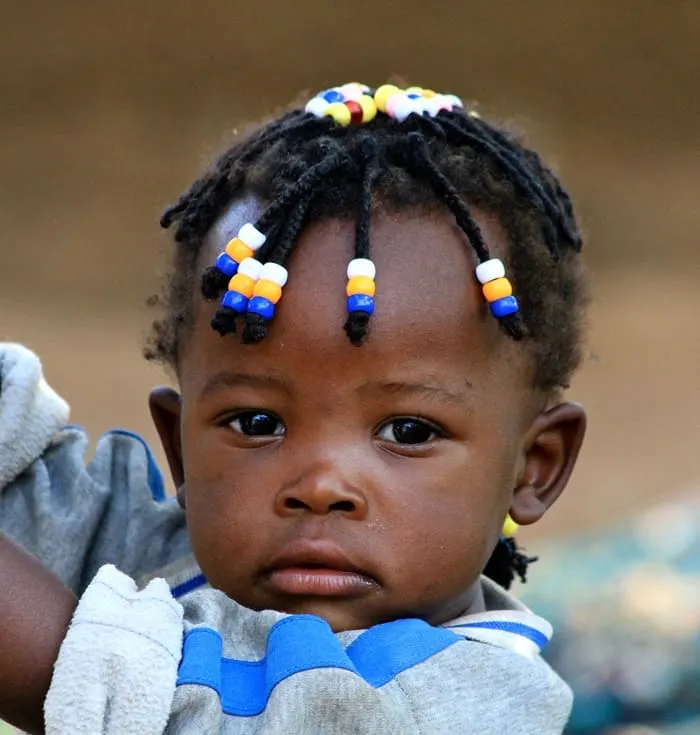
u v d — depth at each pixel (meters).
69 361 41.06
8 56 59.47
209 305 9.04
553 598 20.42
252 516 8.66
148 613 7.43
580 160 59.03
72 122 58.09
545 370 9.70
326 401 8.57
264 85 60.00
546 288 9.63
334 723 7.36
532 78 61.66
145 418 36.62
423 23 61.78
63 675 7.11
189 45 60.19
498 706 7.96
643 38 62.31
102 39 59.78
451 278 8.79
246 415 8.85
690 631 18.95
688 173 58.59
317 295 8.56
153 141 57.44
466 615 9.27
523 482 9.96
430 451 8.75
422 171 8.99
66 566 10.22
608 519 31.11
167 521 10.65
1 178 55.03
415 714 7.75
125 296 47.47
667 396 40.06
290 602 8.64
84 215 52.97
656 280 50.25
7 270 48.78
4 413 10.16
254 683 7.55
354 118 9.69
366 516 8.55
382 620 8.68
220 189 9.48
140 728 7.04
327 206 8.77
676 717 17.88
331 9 61.34
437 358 8.68
